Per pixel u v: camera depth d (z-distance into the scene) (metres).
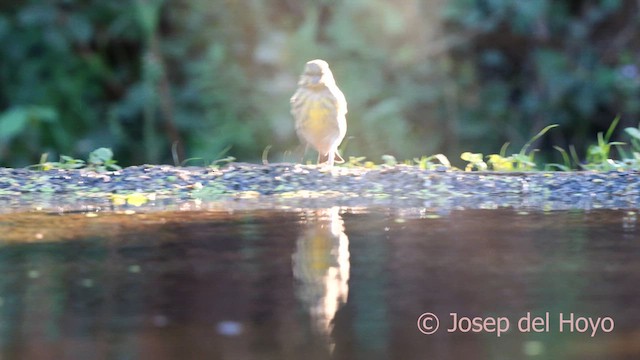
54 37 20.28
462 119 20.61
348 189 10.11
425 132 20.39
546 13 20.80
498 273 6.48
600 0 20.95
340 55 20.08
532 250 7.16
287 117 19.64
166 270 6.61
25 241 7.59
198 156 19.78
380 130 19.62
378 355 4.99
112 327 5.41
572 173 10.45
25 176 10.54
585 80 20.50
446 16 20.20
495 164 11.36
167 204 9.34
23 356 4.98
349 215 8.67
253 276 6.44
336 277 6.39
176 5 20.62
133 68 21.11
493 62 20.75
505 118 20.77
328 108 11.00
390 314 5.63
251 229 8.02
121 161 20.34
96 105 20.80
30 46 20.58
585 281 6.27
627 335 5.29
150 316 5.61
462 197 9.73
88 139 20.30
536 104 20.64
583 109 20.36
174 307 5.77
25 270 6.65
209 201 9.52
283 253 7.09
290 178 10.31
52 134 20.14
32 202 9.48
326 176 10.33
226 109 20.08
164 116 20.16
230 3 20.34
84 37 20.38
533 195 9.82
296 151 19.62
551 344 5.14
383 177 10.34
